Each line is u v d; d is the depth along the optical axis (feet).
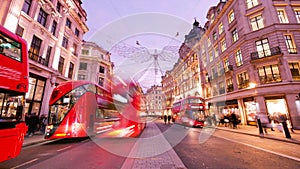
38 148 18.58
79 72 63.87
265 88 38.65
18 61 12.42
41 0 40.11
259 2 44.68
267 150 16.19
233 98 48.75
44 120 34.63
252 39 44.01
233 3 52.11
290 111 33.99
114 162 12.17
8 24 30.40
